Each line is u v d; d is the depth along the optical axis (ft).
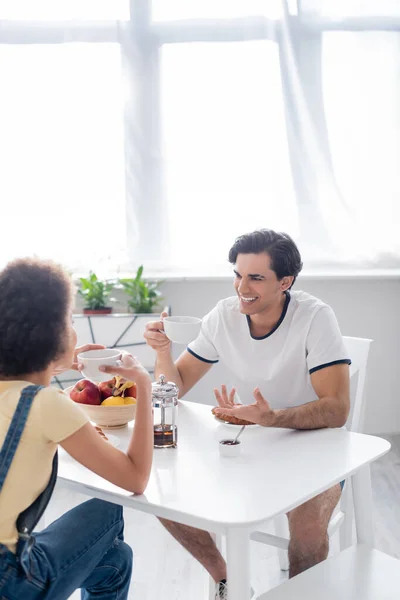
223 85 11.55
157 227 11.82
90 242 11.82
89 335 10.68
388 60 11.46
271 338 6.64
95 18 11.39
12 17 11.36
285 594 4.72
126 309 11.21
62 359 4.50
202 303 11.84
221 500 4.47
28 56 11.43
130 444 4.61
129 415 5.72
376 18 11.37
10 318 4.23
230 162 11.68
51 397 4.25
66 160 11.65
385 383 11.95
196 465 5.06
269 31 11.40
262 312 6.61
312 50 11.46
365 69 11.48
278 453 5.29
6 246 11.78
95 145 11.64
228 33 11.44
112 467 4.39
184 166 11.71
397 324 11.88
